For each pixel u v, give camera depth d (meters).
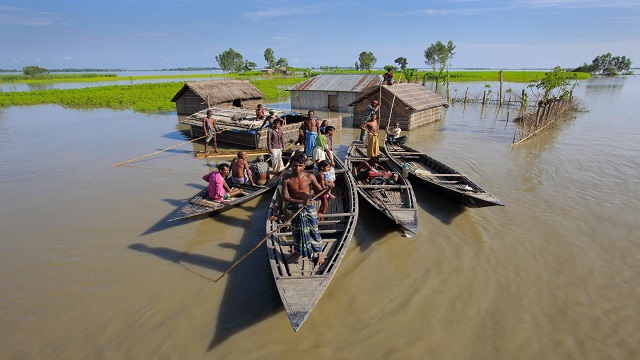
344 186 9.30
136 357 4.47
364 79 25.47
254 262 6.50
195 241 7.20
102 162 12.71
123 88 45.22
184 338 4.77
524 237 7.28
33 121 21.92
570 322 5.04
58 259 6.53
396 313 5.24
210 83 24.17
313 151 9.71
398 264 6.45
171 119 22.75
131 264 6.39
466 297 5.56
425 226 7.87
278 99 34.97
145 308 5.30
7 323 4.99
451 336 4.81
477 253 6.75
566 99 22.78
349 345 4.68
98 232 7.53
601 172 11.24
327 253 5.96
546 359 4.45
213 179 7.95
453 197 8.75
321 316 5.20
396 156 12.34
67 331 4.86
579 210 8.45
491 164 12.28
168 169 11.90
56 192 9.77
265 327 4.98
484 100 29.44
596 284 5.81
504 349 4.60
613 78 87.56
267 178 9.56
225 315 5.20
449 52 90.38
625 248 6.82
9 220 8.07
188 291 5.70
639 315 5.14
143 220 8.09
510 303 5.41
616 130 18.19
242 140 14.95
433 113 21.55
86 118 23.19
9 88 56.91
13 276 6.02
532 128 16.47
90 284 5.83
